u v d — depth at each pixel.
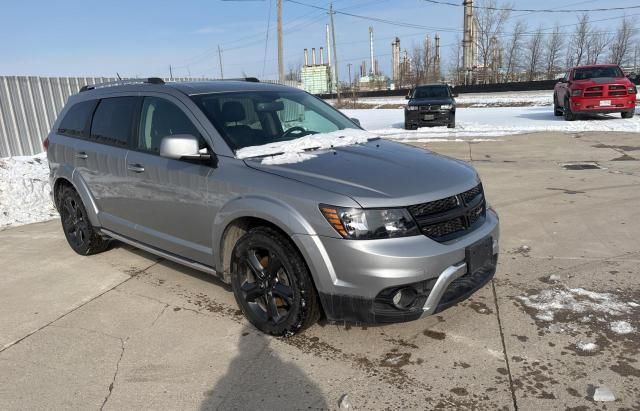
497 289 4.10
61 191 5.50
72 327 3.78
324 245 3.06
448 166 3.67
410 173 3.37
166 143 3.59
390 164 3.52
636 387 2.79
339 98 45.78
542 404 2.69
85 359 3.33
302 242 3.11
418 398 2.79
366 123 22.53
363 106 41.62
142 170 4.25
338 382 2.96
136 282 4.60
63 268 5.05
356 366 3.12
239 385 2.98
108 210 4.85
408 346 3.32
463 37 55.91
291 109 4.45
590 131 14.36
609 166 9.08
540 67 57.53
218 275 3.85
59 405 2.86
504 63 58.66
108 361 3.29
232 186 3.51
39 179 8.76
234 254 3.59
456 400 2.76
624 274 4.27
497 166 9.65
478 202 3.51
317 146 3.84
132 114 4.53
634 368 2.96
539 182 8.04
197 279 4.61
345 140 4.07
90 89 5.36
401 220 3.01
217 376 3.08
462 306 3.83
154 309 4.02
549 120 18.58
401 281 2.93
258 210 3.30
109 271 4.91
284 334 3.43
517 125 17.14
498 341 3.32
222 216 3.58
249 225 3.63
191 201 3.85
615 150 10.83
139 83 4.65
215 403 2.82
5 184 8.16
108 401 2.88
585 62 55.84
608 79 16.67
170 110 4.16
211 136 3.78
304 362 3.18
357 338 3.45
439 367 3.06
